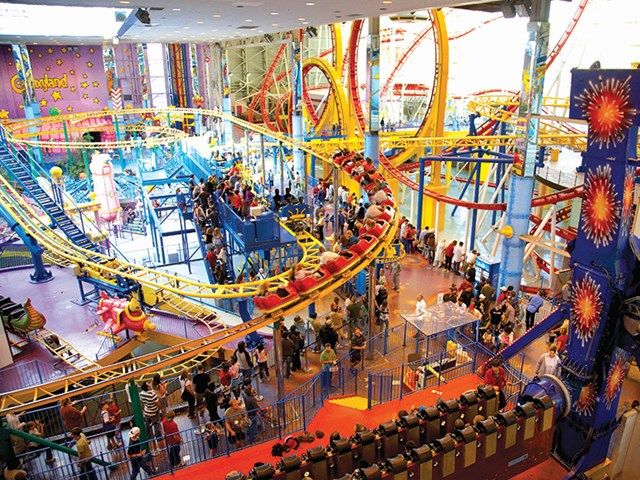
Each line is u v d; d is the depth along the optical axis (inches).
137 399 525.3
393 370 616.1
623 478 466.6
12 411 495.5
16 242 1152.2
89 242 931.3
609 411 438.3
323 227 1033.5
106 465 469.7
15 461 480.1
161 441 518.3
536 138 803.4
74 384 575.2
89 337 778.8
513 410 427.5
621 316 410.3
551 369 542.0
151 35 1491.1
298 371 640.4
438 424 428.8
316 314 751.1
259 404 582.6
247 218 832.3
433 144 1480.1
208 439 493.4
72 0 677.9
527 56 781.9
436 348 668.7
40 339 758.5
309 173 1734.7
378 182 856.9
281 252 971.3
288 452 476.4
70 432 484.7
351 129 1903.3
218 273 856.9
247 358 603.8
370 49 1194.6
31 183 1022.4
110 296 843.4
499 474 424.8
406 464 364.8
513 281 871.7
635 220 665.6
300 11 887.7
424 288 864.9
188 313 866.1
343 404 555.2
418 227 1101.7
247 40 1888.5
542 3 756.6
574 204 1332.4
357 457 395.2
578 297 424.5
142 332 768.3
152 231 1259.8
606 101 374.6
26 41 1787.6
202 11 866.8
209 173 1288.1
